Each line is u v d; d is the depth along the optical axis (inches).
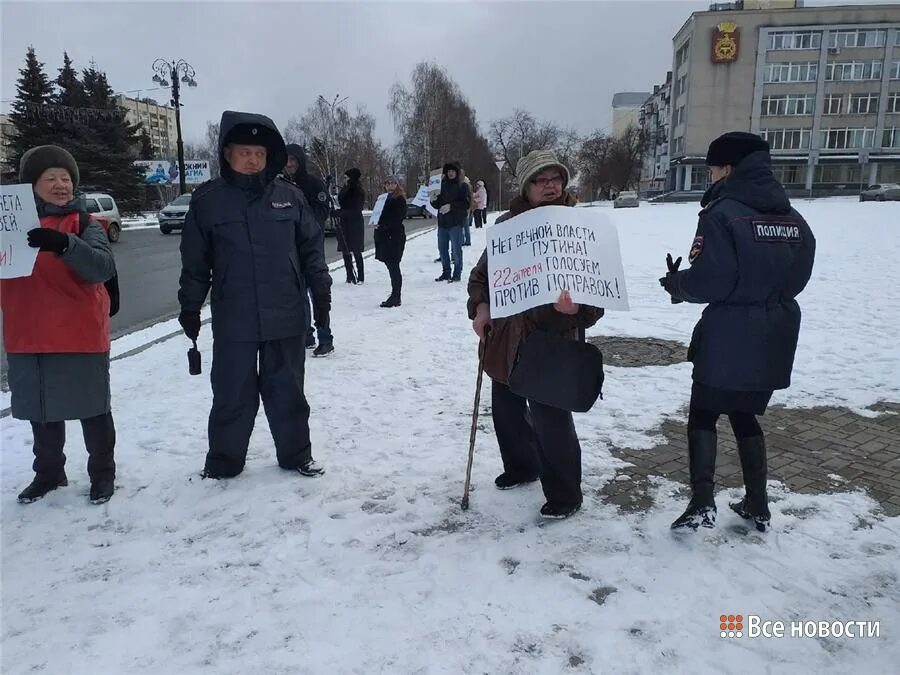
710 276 111.4
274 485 148.2
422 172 2322.8
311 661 93.3
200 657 94.6
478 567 115.0
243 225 142.0
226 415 148.0
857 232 701.3
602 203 2532.0
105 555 121.9
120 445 172.6
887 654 93.4
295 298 148.5
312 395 209.2
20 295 132.3
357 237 430.6
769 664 91.7
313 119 2378.2
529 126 3070.9
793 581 109.7
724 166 118.2
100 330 138.0
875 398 195.9
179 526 131.9
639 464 155.6
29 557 121.6
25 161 133.3
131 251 782.5
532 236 124.6
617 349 257.6
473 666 91.8
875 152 2532.0
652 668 91.2
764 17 2516.0
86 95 1679.4
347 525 130.3
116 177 1653.5
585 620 101.0
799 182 2620.6
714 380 116.3
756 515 124.4
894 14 2437.3
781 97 2561.5
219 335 145.3
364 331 297.7
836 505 134.3
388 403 200.7
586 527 127.7
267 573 115.1
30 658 94.9
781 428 175.6
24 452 172.1
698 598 105.9
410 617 102.3
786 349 116.6
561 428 126.3
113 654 95.4
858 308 316.8
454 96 2488.9
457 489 145.2
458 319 317.7
